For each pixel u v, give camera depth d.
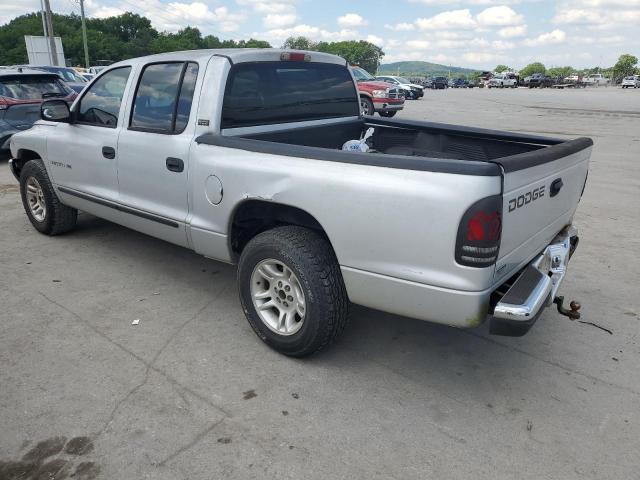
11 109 9.08
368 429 2.74
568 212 3.51
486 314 2.66
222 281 4.51
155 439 2.65
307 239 3.09
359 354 3.44
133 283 4.44
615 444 2.65
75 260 4.91
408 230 2.62
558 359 3.40
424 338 3.64
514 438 2.69
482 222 2.44
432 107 25.23
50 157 5.00
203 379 3.14
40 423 2.75
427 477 2.43
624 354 3.46
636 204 7.09
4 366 3.23
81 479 2.40
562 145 3.18
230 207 3.38
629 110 23.03
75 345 3.48
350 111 4.82
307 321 3.11
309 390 3.05
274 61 3.91
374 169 2.71
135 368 3.23
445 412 2.88
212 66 3.58
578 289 4.42
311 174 2.92
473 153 4.43
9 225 5.94
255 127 3.80
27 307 3.99
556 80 69.69
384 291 2.82
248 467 2.47
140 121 4.04
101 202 4.53
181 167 3.66
